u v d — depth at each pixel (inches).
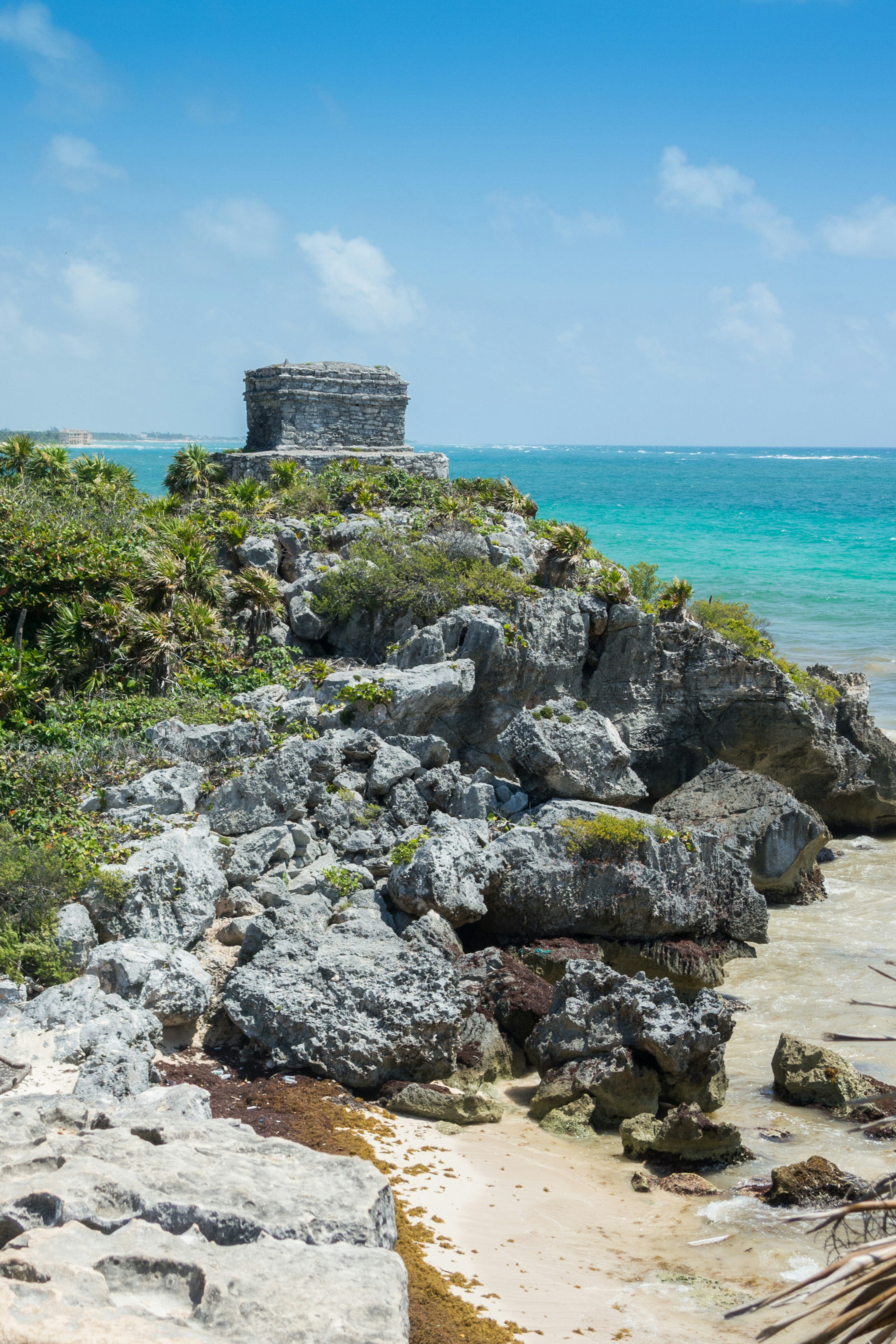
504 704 1300.4
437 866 823.1
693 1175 593.0
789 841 1117.1
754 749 1437.0
